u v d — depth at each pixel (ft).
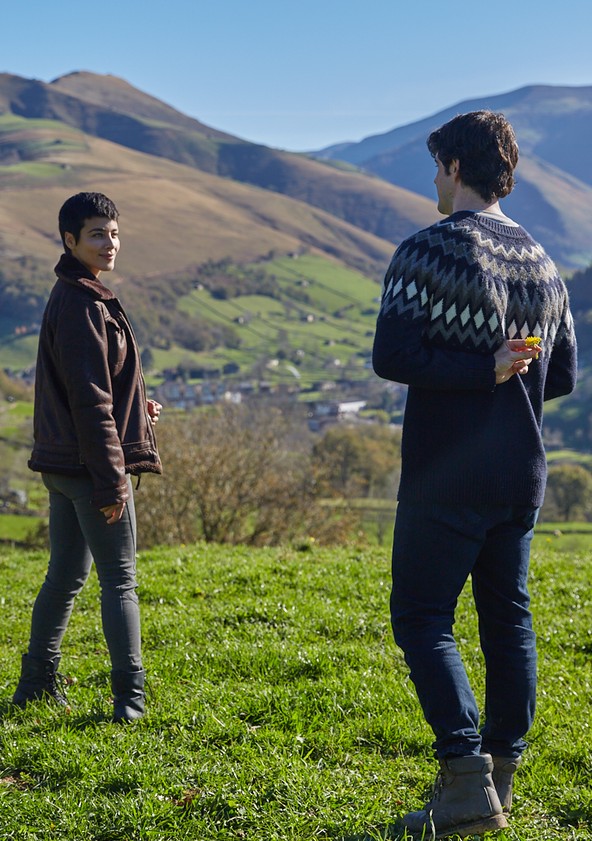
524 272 10.93
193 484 83.61
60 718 14.57
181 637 19.35
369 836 10.87
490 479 10.63
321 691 15.69
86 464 13.97
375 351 10.66
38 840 11.02
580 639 19.33
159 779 12.20
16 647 20.11
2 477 160.45
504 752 11.32
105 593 14.65
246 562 27.02
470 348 10.57
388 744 13.79
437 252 10.57
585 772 12.76
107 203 14.44
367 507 122.42
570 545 133.80
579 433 356.59
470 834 10.43
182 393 442.50
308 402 431.43
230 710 14.76
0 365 497.46
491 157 11.10
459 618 20.99
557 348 11.90
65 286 14.24
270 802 11.65
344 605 21.84
